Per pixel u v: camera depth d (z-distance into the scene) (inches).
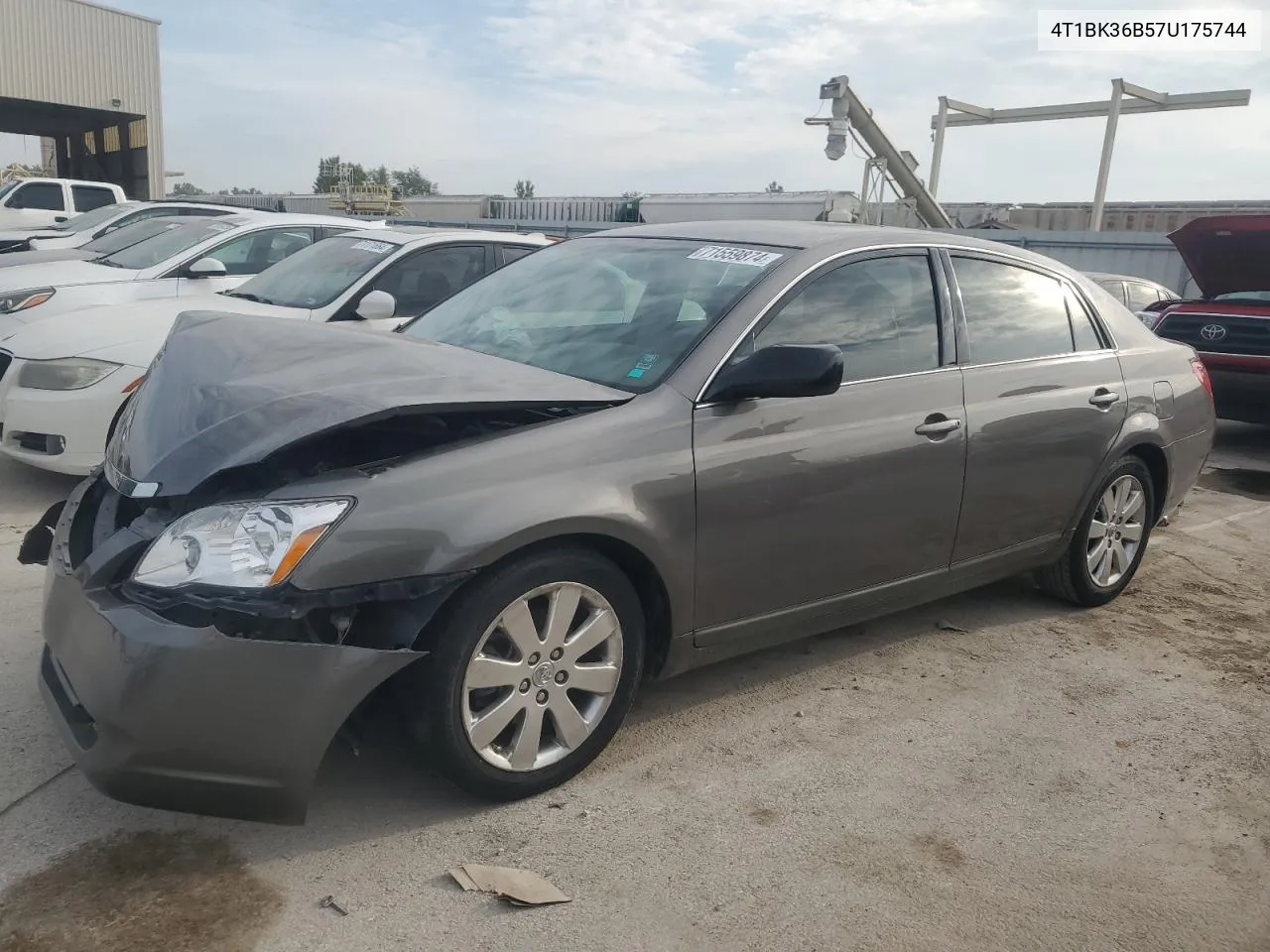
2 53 1055.6
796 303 135.8
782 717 139.8
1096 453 174.7
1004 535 163.2
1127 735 140.7
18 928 91.0
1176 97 966.4
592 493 111.4
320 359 120.0
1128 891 106.7
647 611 125.5
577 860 105.6
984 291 162.4
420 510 101.7
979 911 101.8
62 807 109.4
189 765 94.6
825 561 136.9
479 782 110.4
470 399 107.0
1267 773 132.6
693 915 98.3
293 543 96.2
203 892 97.5
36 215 713.0
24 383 212.7
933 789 123.6
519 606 109.2
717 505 122.7
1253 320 343.3
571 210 1327.5
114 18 1148.5
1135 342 189.0
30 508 215.8
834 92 761.6
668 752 128.5
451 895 99.0
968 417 151.0
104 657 94.7
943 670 158.4
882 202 819.4
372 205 1482.5
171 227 376.5
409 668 104.7
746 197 1035.3
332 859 103.6
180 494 99.9
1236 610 193.2
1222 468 330.3
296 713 95.8
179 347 128.6
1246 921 103.0
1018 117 1053.8
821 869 106.8
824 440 132.7
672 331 132.0
